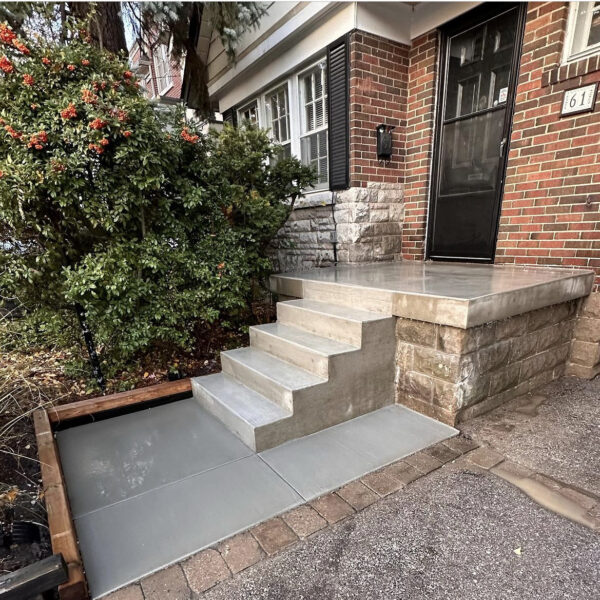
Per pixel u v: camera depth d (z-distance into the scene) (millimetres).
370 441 2270
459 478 1905
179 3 3826
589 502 1713
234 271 3268
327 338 2783
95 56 2590
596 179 2957
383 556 1459
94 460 2150
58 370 3166
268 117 5648
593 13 2896
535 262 3441
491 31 3570
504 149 3594
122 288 2656
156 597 1321
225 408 2449
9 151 2371
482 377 2453
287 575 1394
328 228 4523
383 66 4039
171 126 3025
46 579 1214
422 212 4348
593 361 3023
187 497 1817
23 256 2602
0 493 1779
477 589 1313
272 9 4578
